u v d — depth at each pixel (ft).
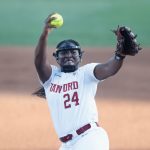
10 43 256.73
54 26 67.77
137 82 173.88
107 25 295.69
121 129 124.98
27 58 210.38
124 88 166.40
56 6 336.90
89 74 69.21
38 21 306.35
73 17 312.50
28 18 312.09
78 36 272.92
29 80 176.35
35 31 286.05
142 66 197.26
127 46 64.75
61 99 69.26
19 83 171.63
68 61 69.87
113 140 116.88
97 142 67.41
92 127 68.59
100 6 336.29
